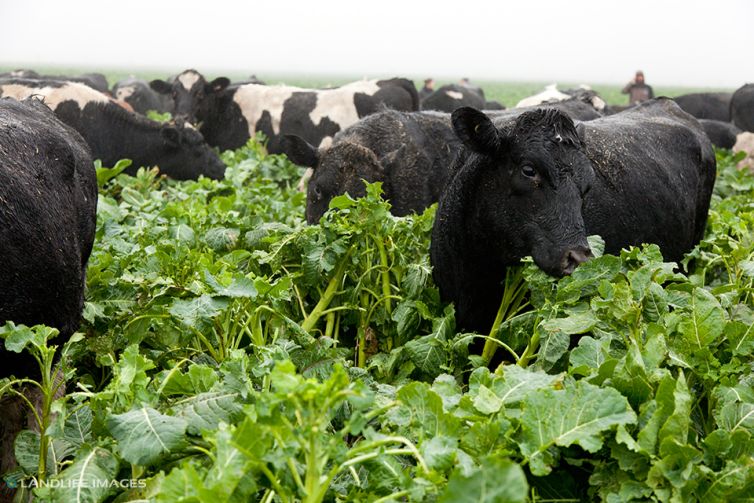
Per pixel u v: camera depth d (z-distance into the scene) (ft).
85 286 22.81
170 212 31.68
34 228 17.87
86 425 16.58
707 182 34.53
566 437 13.91
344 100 74.69
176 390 16.70
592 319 19.20
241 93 76.59
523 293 24.02
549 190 22.07
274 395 12.16
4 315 17.40
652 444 14.16
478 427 14.28
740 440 14.67
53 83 55.77
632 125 31.40
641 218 27.37
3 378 17.99
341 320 26.32
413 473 13.85
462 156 25.07
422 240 28.76
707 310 17.72
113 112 56.03
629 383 15.39
